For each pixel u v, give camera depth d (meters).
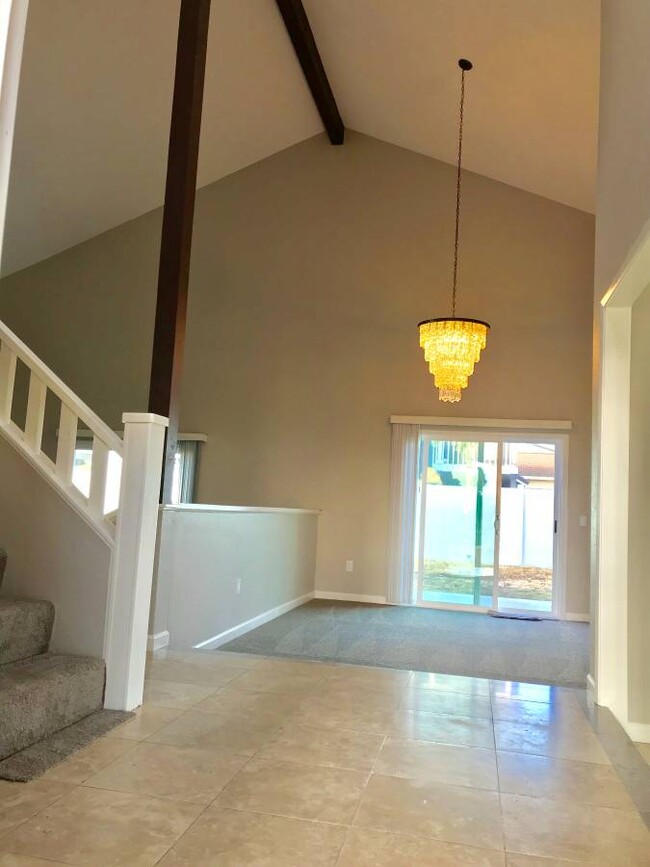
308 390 7.52
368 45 6.02
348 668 3.55
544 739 2.62
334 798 2.01
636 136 2.76
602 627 3.17
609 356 3.33
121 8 5.22
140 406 7.76
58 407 7.78
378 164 7.62
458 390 5.47
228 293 7.81
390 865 1.65
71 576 2.78
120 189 7.36
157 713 2.70
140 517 2.74
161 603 3.93
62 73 5.68
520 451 7.09
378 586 7.17
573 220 7.15
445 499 7.19
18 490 2.87
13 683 2.33
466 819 1.92
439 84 6.09
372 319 7.47
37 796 1.93
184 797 1.97
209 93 6.59
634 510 3.21
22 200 6.97
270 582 5.94
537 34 5.02
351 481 7.34
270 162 7.87
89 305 7.99
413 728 2.67
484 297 7.24
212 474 7.61
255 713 2.75
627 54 2.97
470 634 5.57
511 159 6.78
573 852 1.75
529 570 6.96
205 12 4.71
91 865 1.60
